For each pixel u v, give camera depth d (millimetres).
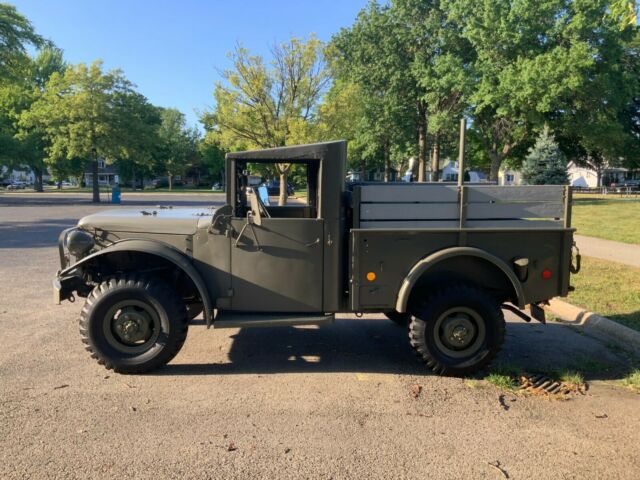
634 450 3352
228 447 3289
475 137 38031
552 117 29688
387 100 34688
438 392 4270
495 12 27141
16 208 26750
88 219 4863
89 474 2963
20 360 4875
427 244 4586
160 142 35344
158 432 3479
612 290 7574
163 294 4461
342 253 4641
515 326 6402
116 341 4531
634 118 37000
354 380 4508
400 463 3139
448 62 28875
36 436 3404
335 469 3055
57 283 4637
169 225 4672
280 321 4484
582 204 25797
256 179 5367
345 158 4707
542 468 3119
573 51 24656
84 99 30672
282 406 3930
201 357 5066
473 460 3193
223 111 20531
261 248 4559
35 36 26578
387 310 4637
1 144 39375
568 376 4605
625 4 4594
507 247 4699
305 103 21109
